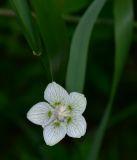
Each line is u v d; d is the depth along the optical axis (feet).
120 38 0.63
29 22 0.53
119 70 0.61
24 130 0.81
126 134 0.85
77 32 0.57
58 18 0.58
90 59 0.85
